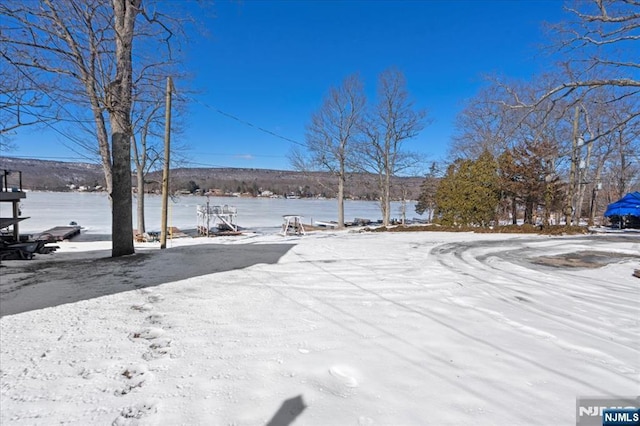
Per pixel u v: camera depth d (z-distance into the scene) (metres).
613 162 24.55
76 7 7.33
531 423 1.88
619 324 3.61
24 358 2.54
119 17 7.67
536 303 4.34
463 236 12.98
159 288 4.63
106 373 2.34
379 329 3.27
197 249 8.76
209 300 4.09
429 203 32.91
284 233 17.84
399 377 2.36
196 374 2.34
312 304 4.02
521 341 3.06
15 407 1.94
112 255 7.66
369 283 5.14
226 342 2.89
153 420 1.85
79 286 4.71
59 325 3.21
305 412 1.94
